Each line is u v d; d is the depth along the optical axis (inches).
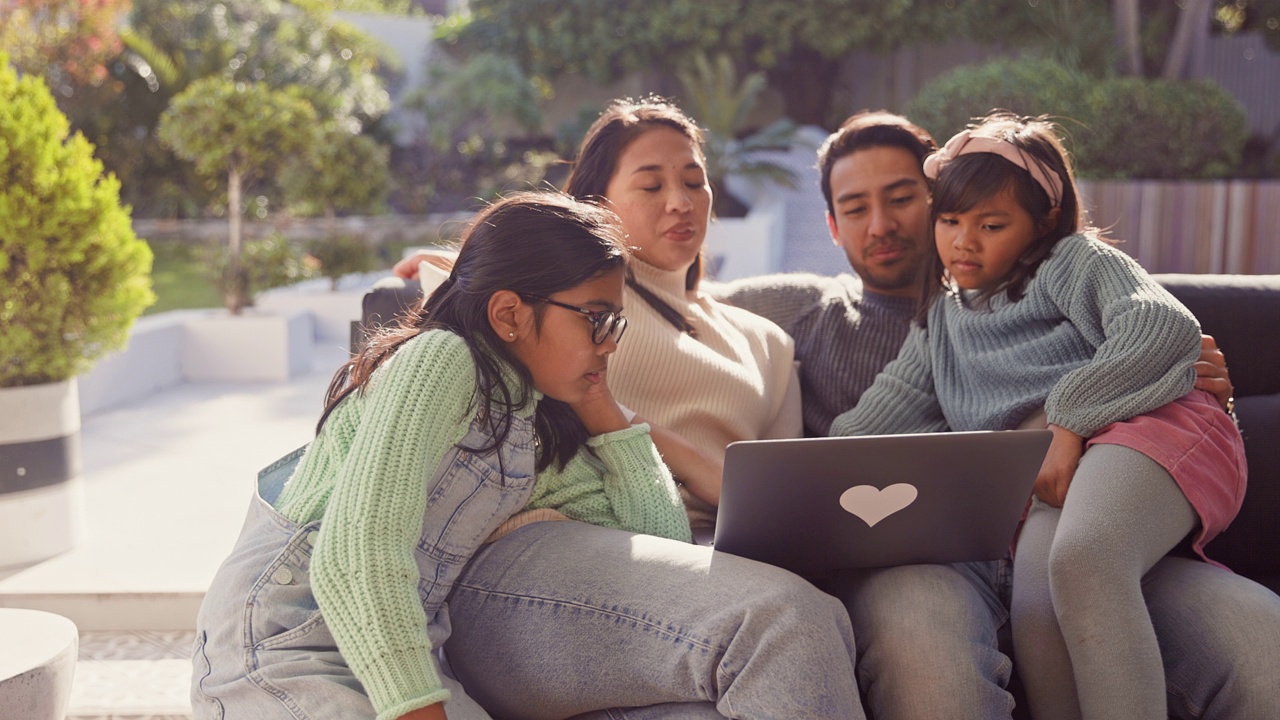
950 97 437.4
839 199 99.1
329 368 296.2
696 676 58.4
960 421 84.9
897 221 97.1
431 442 59.4
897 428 89.7
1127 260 80.1
